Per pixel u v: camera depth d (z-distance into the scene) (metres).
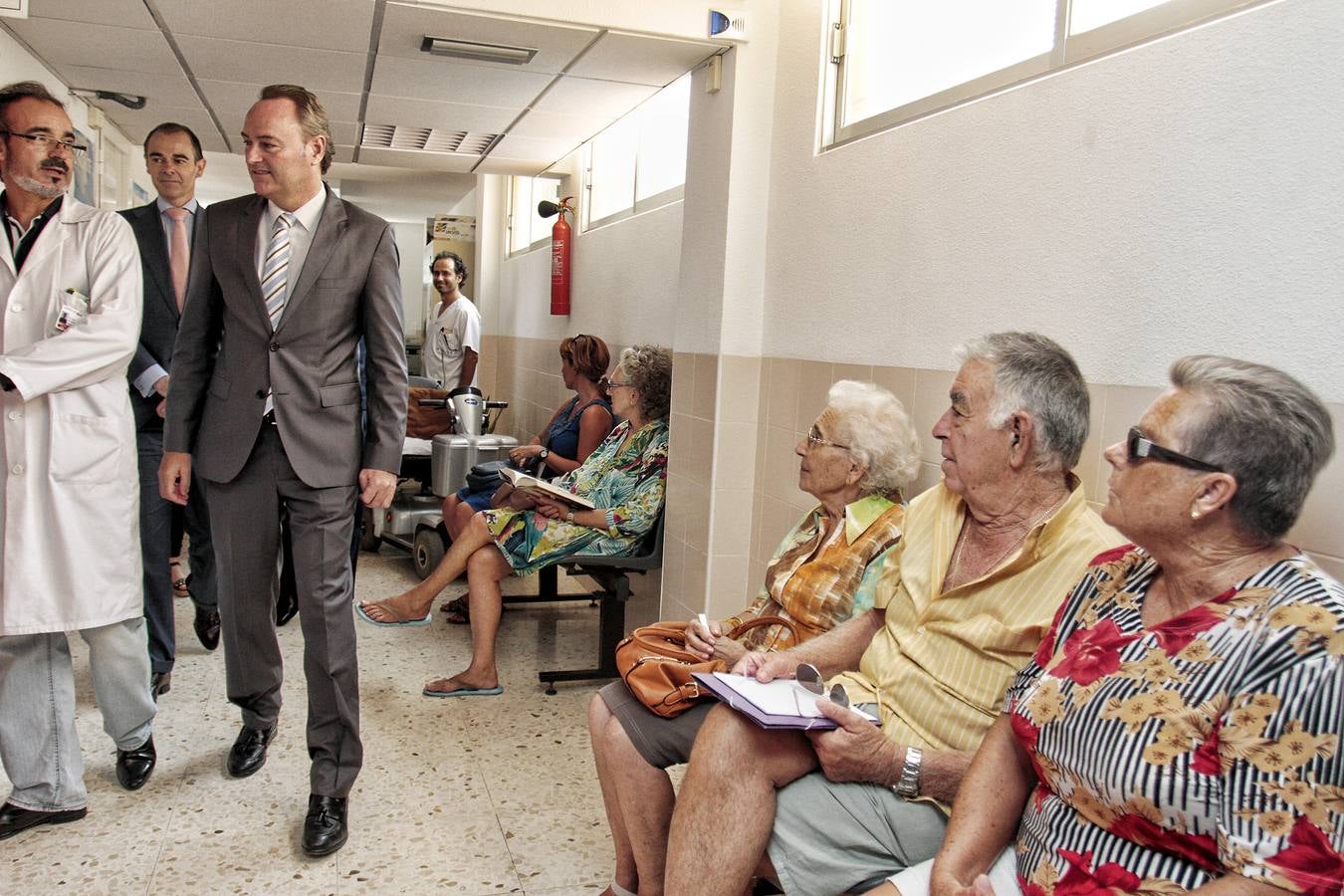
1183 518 1.21
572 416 4.49
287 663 3.64
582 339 4.42
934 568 1.78
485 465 4.36
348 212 2.46
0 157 2.25
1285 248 1.51
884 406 2.19
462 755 2.93
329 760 2.40
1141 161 1.79
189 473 2.54
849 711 1.59
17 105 2.22
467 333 6.66
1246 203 1.57
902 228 2.54
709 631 2.11
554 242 5.87
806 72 3.09
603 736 2.02
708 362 3.41
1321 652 1.07
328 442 2.38
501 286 8.26
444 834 2.46
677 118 4.33
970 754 1.63
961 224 2.30
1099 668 1.29
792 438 3.11
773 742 1.65
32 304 2.30
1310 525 1.46
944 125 2.37
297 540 2.40
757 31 3.28
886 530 2.11
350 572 2.46
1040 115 2.04
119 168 5.57
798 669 1.74
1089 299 1.90
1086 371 1.91
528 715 3.26
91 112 4.75
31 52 3.75
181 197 3.32
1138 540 1.27
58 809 2.40
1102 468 1.86
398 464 2.47
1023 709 1.39
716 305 3.37
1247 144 1.57
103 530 2.34
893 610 1.87
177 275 3.29
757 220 3.34
